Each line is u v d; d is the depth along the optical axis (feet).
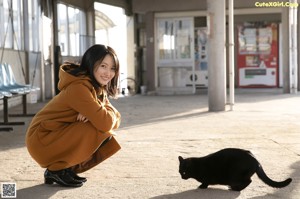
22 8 44.52
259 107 38.40
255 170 12.09
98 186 13.35
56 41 51.88
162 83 61.36
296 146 19.67
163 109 38.27
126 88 62.69
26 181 14.06
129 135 23.72
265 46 63.00
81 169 13.67
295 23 53.98
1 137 23.81
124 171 15.29
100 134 12.71
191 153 18.47
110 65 12.84
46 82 50.70
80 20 60.70
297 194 12.26
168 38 60.95
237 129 25.40
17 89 29.94
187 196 12.16
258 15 62.39
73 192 12.71
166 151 18.94
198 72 61.52
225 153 12.48
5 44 39.32
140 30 63.67
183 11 60.08
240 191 12.55
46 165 13.10
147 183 13.64
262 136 22.67
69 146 12.69
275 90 60.23
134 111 36.94
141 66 63.87
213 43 35.53
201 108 38.58
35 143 12.82
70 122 12.84
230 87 36.35
